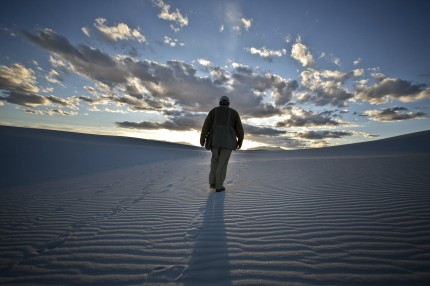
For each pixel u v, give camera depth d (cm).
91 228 287
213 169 494
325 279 162
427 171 552
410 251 197
